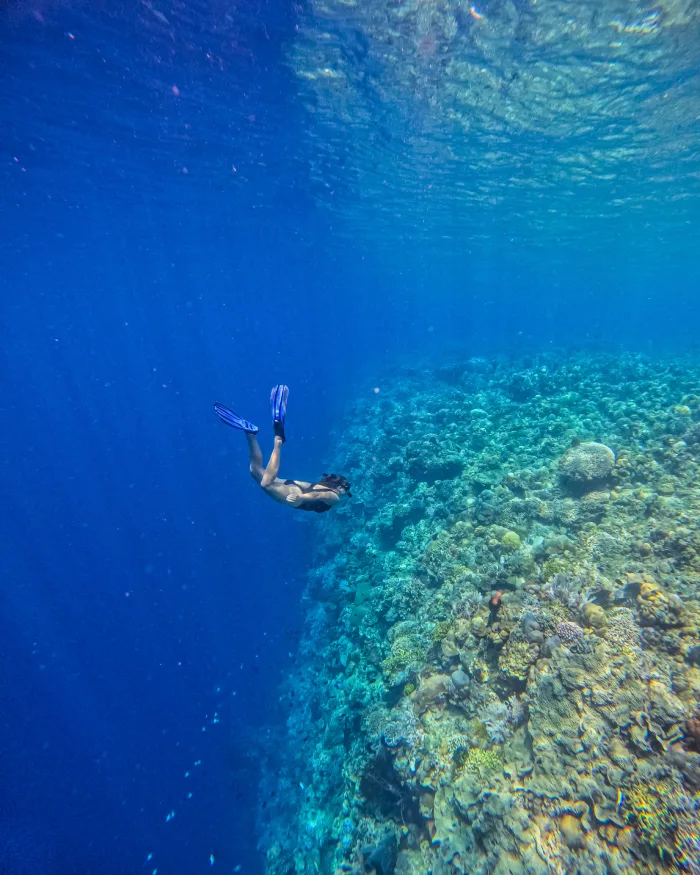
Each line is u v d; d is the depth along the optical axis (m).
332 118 15.51
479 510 9.88
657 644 5.12
